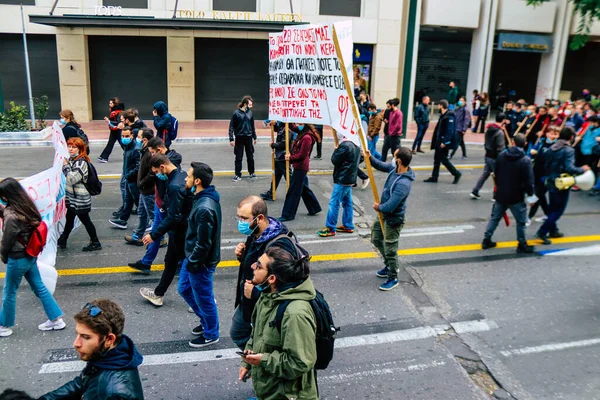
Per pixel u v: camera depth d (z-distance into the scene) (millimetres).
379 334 5359
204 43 20625
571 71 27844
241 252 4168
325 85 6980
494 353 5074
